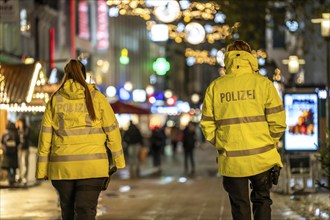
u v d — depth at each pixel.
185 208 25.69
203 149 105.81
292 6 41.47
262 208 12.05
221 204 26.94
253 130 11.73
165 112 112.62
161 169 54.75
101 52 81.62
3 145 34.41
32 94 32.78
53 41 60.53
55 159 12.45
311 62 55.22
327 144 23.41
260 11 43.03
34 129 42.69
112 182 39.84
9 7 32.91
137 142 51.47
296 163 28.42
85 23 75.31
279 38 60.25
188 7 52.41
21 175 34.69
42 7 58.31
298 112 30.38
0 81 31.97
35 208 25.48
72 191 12.59
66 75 12.56
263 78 11.87
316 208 22.70
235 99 11.79
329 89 30.44
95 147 12.45
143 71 119.81
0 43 47.03
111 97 84.19
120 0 57.03
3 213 23.94
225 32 49.38
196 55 99.06
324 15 29.56
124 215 23.66
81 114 12.41
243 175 11.73
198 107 146.88
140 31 118.38
